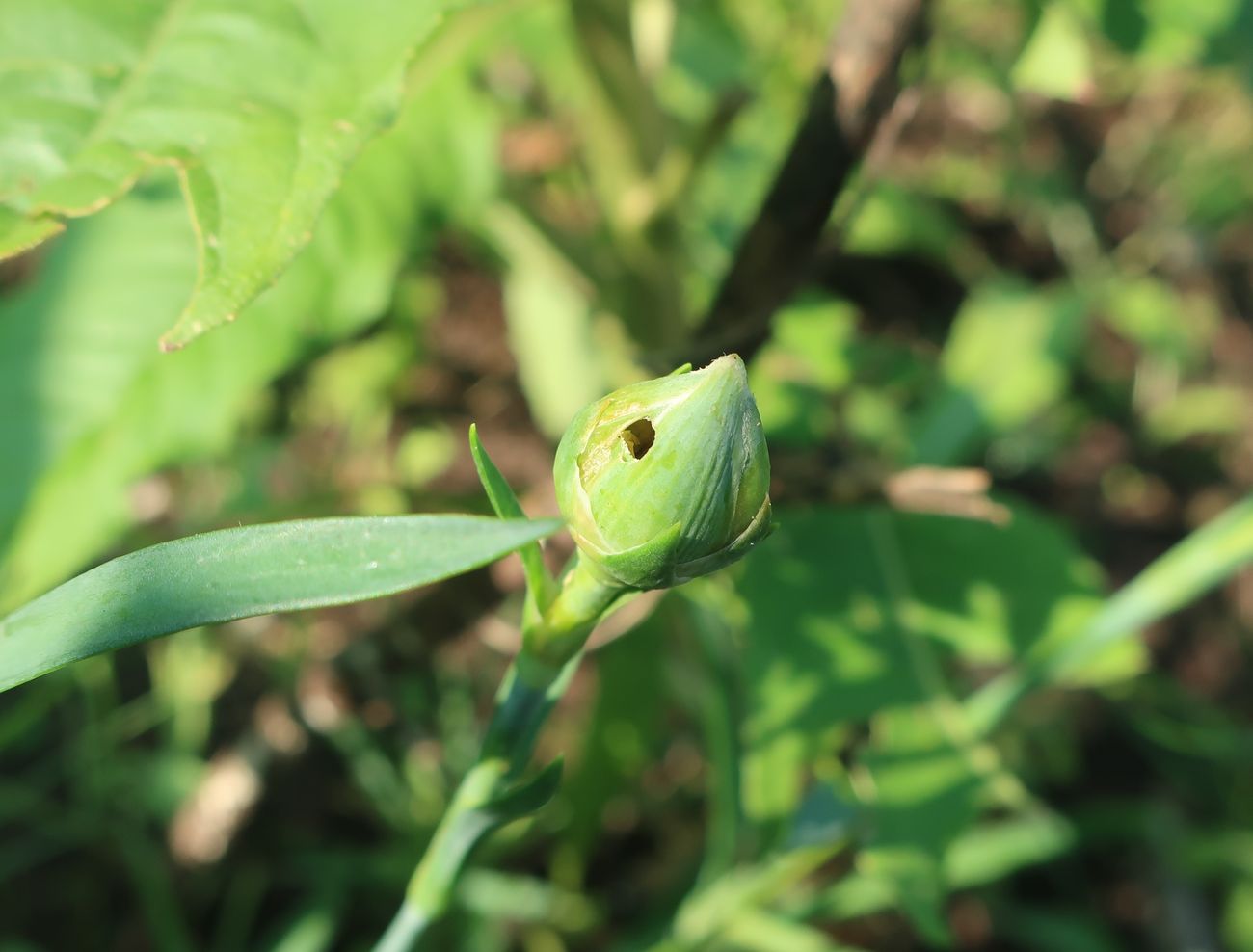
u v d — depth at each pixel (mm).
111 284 282
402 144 293
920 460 360
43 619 119
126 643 117
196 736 370
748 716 273
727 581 281
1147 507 463
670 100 354
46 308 282
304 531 118
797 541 289
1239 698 427
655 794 390
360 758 366
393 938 159
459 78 300
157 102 160
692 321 318
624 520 122
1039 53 284
